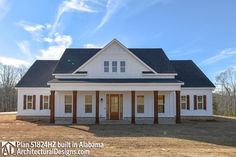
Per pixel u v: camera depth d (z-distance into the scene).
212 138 18.66
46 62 36.81
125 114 31.12
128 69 31.16
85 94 31.41
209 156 12.88
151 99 31.22
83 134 20.33
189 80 34.47
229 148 15.00
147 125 26.77
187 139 18.12
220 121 32.28
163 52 35.06
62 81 29.06
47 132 21.38
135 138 18.44
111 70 31.19
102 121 29.72
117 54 31.27
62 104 31.42
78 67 32.19
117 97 31.38
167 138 18.53
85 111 31.31
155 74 31.02
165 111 31.33
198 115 33.59
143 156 12.68
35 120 31.70
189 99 33.69
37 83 33.28
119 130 22.88
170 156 12.73
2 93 72.31
